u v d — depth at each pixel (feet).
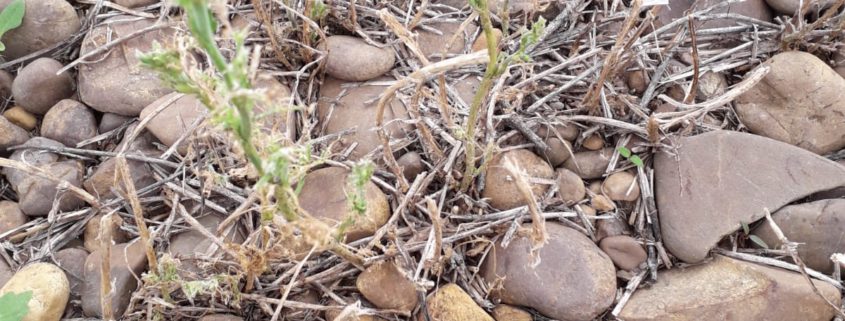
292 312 1.22
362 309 1.18
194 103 1.36
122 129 1.41
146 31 1.39
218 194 1.32
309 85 1.43
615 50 1.29
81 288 1.24
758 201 1.31
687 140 1.38
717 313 1.24
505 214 1.30
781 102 1.44
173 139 1.34
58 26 1.45
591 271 1.24
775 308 1.24
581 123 1.43
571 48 1.51
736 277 1.28
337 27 1.49
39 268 1.19
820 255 1.29
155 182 1.34
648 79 1.50
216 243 1.16
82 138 1.39
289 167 0.87
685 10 1.59
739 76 1.55
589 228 1.34
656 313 1.24
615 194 1.38
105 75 1.41
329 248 1.06
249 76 0.68
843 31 1.52
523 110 1.41
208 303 1.23
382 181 1.31
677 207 1.34
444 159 1.31
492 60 1.03
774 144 1.36
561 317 1.24
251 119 0.71
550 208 1.36
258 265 1.09
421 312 1.22
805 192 1.31
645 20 1.32
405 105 1.37
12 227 1.30
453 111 1.37
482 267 1.29
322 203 1.27
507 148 1.36
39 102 1.41
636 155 1.41
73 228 1.31
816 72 1.41
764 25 1.57
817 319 1.25
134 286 1.23
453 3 1.57
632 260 1.31
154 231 1.18
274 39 1.36
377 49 1.42
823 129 1.42
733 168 1.34
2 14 1.37
